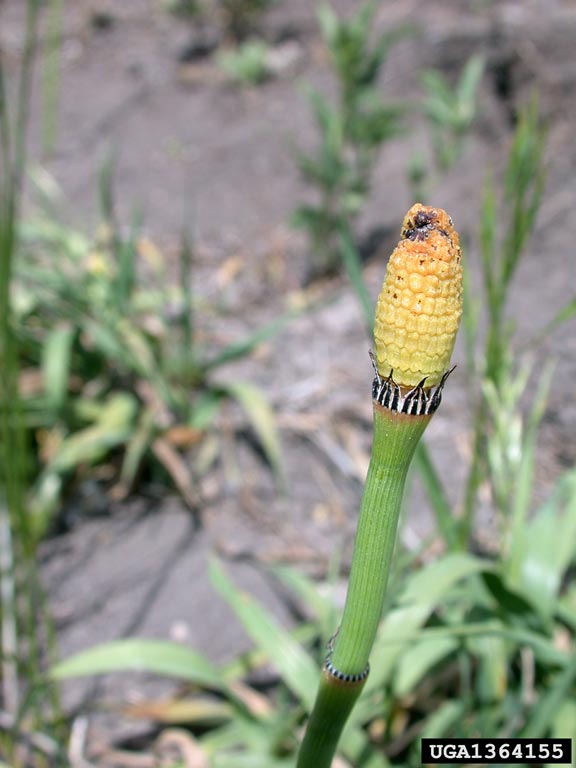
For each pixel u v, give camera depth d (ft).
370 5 2.00
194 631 1.27
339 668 0.55
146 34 3.09
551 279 1.94
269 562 1.38
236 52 2.95
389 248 2.11
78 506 1.48
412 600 0.88
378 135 2.03
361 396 1.68
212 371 1.72
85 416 1.52
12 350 0.92
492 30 2.74
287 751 1.02
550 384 1.65
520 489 1.02
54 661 1.02
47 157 2.28
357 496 1.50
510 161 0.89
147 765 1.08
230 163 2.48
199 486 1.51
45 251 1.84
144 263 2.07
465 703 0.95
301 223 1.99
